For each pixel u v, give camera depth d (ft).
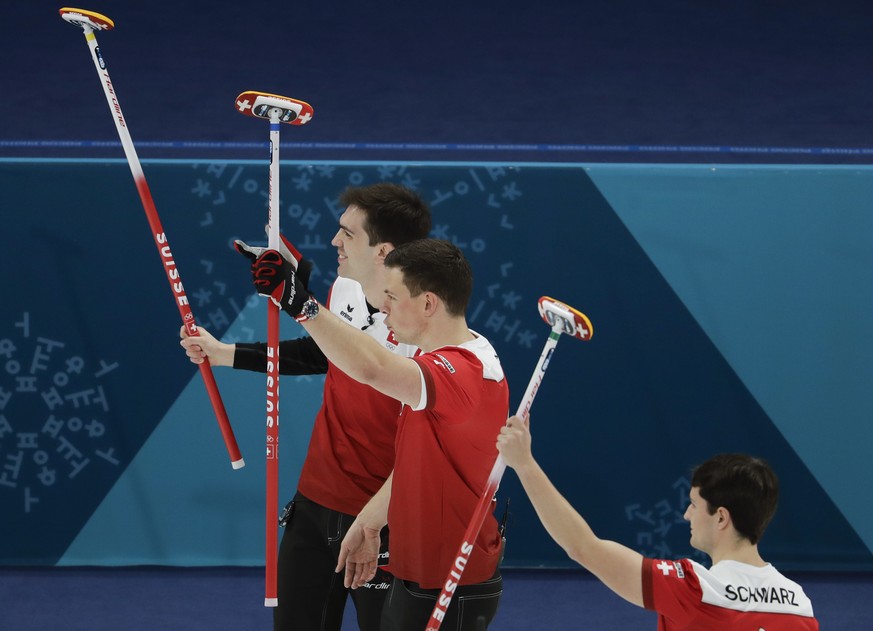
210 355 33.83
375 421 33.35
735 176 48.85
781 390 49.44
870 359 49.32
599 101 66.44
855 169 48.80
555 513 25.52
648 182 48.93
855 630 45.70
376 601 32.86
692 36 75.46
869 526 49.65
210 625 45.37
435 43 74.13
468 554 26.32
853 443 49.49
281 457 49.08
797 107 65.67
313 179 48.65
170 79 67.62
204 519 49.49
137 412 49.01
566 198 48.98
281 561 34.73
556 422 49.42
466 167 48.80
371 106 65.26
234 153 58.95
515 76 69.56
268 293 25.31
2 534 49.24
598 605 47.93
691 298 49.29
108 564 49.52
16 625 44.93
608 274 49.24
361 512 31.45
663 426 49.57
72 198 48.37
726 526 26.21
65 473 49.14
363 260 33.35
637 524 49.67
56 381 48.88
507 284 49.16
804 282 49.21
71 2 77.87
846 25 76.89
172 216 48.49
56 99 64.39
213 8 78.54
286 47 72.84
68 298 48.65
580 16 78.48
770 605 25.41
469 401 26.91
